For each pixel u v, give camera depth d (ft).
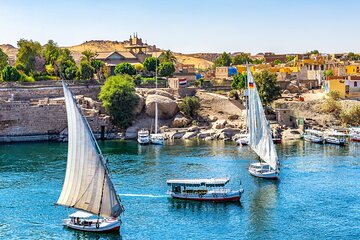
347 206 247.29
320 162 336.70
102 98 463.01
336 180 290.97
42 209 249.96
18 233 220.23
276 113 458.50
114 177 303.89
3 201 262.06
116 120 461.78
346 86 498.69
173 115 476.54
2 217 239.09
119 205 221.87
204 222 230.48
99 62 630.74
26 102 457.68
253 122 313.94
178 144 416.26
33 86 497.87
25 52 587.27
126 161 348.38
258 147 310.45
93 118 456.04
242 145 401.49
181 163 339.57
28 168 334.03
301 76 596.70
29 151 399.03
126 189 279.49
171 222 231.09
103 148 402.52
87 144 221.66
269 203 254.06
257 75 478.18
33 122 456.86
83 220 225.76
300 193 268.82
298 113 467.11
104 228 219.20
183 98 497.05
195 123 466.29
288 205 250.78
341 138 406.21
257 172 300.20
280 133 437.58
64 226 227.20
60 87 497.05
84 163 223.51
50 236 216.54
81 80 534.37
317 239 210.38
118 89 458.50
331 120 458.91
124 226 227.20
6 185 291.38
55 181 299.99
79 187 225.97
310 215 236.84
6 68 523.29
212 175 304.91
